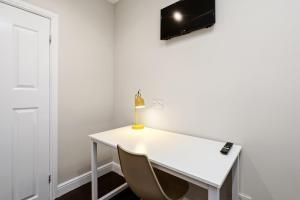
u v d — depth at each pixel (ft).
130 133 5.57
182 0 5.19
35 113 5.27
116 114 7.73
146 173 3.34
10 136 4.77
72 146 6.31
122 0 7.29
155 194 3.43
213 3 4.61
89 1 6.67
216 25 4.70
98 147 7.25
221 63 4.65
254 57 4.15
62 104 5.95
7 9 4.64
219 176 2.86
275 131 3.94
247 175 4.34
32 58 5.15
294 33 3.66
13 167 4.84
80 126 6.54
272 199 4.03
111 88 7.68
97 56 7.03
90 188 6.44
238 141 4.44
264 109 4.07
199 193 5.17
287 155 3.82
